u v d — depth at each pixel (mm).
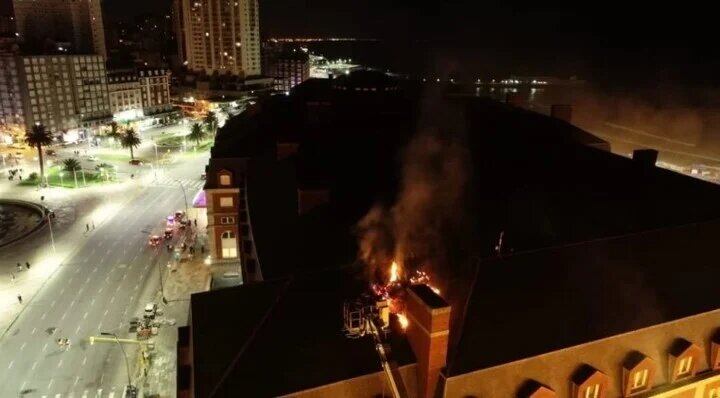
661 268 28406
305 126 60906
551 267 26422
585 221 32312
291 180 47188
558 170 38906
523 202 33469
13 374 55094
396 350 22484
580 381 23812
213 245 77812
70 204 114125
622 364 25312
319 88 82938
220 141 81188
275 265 32562
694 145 167875
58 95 167875
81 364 57062
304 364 21422
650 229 31234
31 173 135375
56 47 188875
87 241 92562
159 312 67312
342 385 21250
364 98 64438
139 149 168625
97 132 182375
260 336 22109
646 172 39719
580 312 25281
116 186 128000
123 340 54031
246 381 20734
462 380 21891
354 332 22500
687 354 26188
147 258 85250
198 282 75875
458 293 25203
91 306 69500
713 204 34562
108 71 193000
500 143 44625
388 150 44031
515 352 23156
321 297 24047
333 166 43094
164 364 57000
